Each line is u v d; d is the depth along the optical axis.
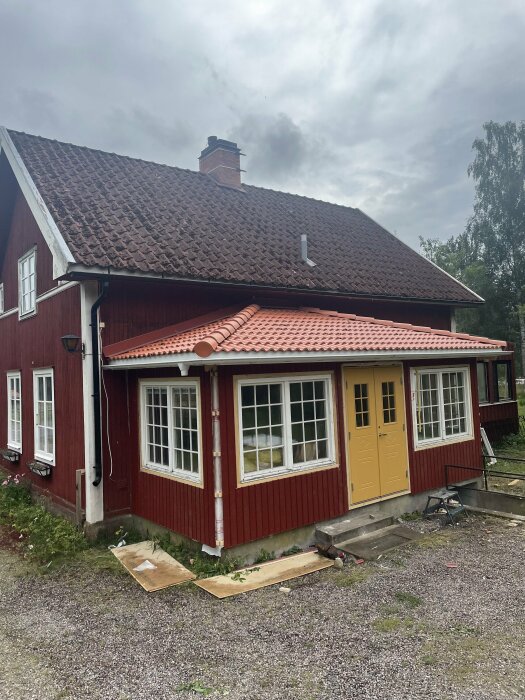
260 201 13.34
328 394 7.20
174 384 6.64
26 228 10.18
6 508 9.09
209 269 8.22
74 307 7.70
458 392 9.35
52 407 8.77
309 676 3.77
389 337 7.86
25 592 5.65
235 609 4.98
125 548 6.85
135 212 9.31
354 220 15.48
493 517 7.96
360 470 7.49
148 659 4.12
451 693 3.49
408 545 6.70
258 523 6.21
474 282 33.59
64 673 3.96
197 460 6.28
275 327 7.24
